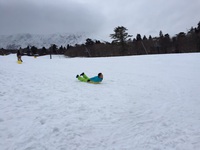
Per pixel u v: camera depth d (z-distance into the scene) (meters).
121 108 6.36
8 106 5.83
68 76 13.15
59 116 5.34
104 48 88.56
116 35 66.44
